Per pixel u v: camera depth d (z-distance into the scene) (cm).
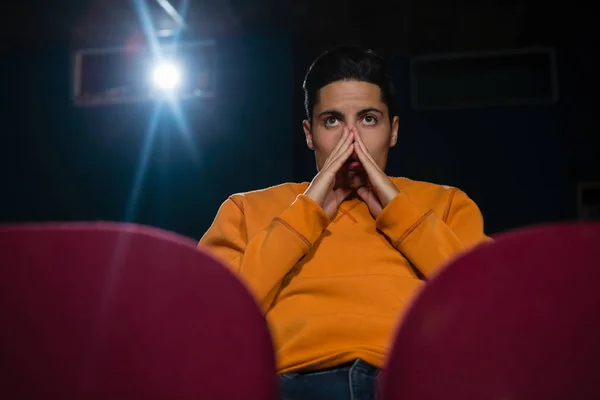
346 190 139
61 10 418
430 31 423
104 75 468
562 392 52
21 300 53
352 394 99
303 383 102
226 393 56
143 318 54
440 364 55
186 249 55
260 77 443
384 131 141
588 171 426
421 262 119
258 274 115
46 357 54
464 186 434
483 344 54
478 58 445
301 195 126
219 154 440
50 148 464
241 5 405
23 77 477
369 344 108
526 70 446
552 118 436
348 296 117
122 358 54
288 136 434
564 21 415
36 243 53
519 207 427
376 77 141
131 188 449
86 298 54
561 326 52
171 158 446
